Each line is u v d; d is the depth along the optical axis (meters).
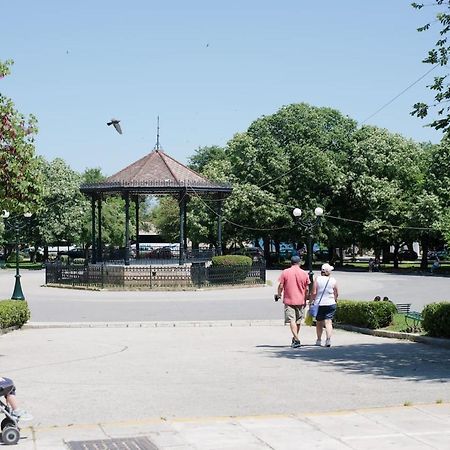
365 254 122.00
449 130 14.01
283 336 19.42
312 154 64.94
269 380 11.32
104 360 14.07
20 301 21.88
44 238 71.00
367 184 65.00
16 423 7.39
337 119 71.06
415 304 32.19
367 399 9.55
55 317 25.41
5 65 14.76
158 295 36.22
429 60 13.97
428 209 60.47
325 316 16.62
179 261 42.03
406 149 68.00
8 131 14.66
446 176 60.44
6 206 15.03
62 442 7.36
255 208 63.69
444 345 16.45
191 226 66.25
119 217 77.25
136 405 9.40
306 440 7.27
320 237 64.75
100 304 31.16
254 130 69.81
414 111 14.12
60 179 71.19
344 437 7.36
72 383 11.17
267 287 41.88
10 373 12.29
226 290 39.59
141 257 46.75
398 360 13.84
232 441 7.27
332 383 10.94
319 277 16.84
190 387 10.72
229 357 14.48
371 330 20.11
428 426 7.77
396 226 64.12
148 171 41.75
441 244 65.50
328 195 66.62
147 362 13.73
